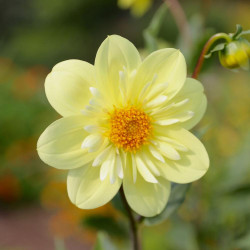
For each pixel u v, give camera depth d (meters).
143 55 0.61
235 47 0.45
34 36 2.81
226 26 2.37
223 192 0.64
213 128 0.81
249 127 0.82
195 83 0.43
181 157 0.43
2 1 3.02
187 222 0.65
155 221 0.47
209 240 0.64
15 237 1.15
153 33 0.57
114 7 3.05
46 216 1.27
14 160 1.39
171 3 0.62
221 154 0.79
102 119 0.43
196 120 0.43
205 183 0.65
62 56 2.80
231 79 1.11
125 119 0.44
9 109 1.48
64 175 0.96
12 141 1.43
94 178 0.42
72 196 0.42
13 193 1.34
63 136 0.42
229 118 0.93
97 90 0.42
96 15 3.04
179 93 0.43
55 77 0.42
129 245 0.62
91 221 0.63
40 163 1.37
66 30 2.91
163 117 0.44
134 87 0.43
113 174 0.42
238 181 0.64
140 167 0.43
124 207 0.47
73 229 1.01
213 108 0.93
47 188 1.06
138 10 0.77
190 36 0.62
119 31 3.02
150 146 0.44
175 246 0.65
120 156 0.44
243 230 0.60
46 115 1.52
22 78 1.64
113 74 0.43
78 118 0.42
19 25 3.04
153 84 0.43
